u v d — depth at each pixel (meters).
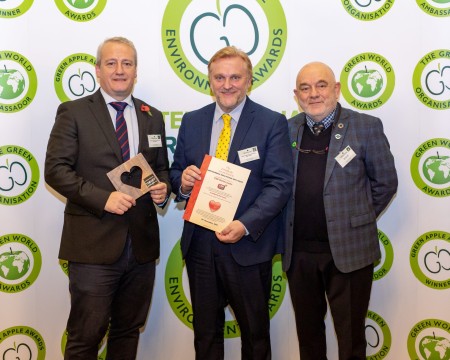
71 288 2.00
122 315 2.14
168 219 2.57
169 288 2.59
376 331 2.61
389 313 2.59
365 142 2.05
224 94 1.95
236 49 2.00
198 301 2.08
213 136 2.07
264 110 2.06
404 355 2.60
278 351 2.63
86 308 1.95
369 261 2.06
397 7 2.47
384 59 2.49
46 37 2.45
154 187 1.95
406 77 2.49
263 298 2.03
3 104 2.45
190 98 2.53
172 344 2.61
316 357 2.17
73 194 1.87
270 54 2.51
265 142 2.00
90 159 1.95
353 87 2.51
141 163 1.94
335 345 2.62
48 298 2.54
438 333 2.57
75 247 1.95
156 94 2.52
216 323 2.12
